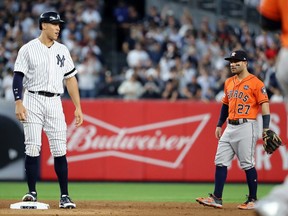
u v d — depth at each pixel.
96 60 71.38
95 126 56.09
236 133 33.94
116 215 28.36
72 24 76.69
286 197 15.62
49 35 31.89
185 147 56.09
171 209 32.38
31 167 32.41
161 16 82.62
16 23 76.62
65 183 32.38
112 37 84.75
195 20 87.56
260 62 66.88
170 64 70.94
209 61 71.38
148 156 56.22
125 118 56.25
